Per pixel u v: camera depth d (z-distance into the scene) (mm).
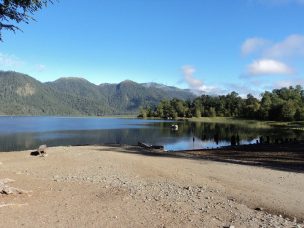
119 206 10758
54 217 9578
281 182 15594
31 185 13625
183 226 9055
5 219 9219
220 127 107500
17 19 12562
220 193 13008
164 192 12773
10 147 49156
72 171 18062
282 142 44500
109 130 89750
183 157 26078
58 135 71938
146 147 37156
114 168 19094
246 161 25000
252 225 9242
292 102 141375
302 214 10602
